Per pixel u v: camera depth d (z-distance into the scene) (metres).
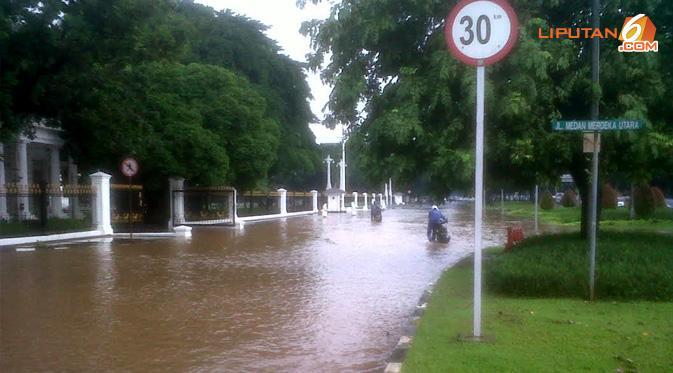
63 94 17.20
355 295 10.23
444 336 6.51
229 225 30.56
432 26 11.15
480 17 6.29
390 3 10.73
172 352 6.80
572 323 6.93
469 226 29.98
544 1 10.57
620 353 5.74
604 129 8.00
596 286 8.44
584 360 5.52
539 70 9.48
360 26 10.98
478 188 6.34
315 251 17.61
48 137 27.47
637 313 7.46
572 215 35.06
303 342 7.19
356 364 6.29
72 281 11.86
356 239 22.02
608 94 10.59
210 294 10.40
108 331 7.78
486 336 6.36
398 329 7.80
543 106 10.45
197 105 28.73
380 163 11.28
